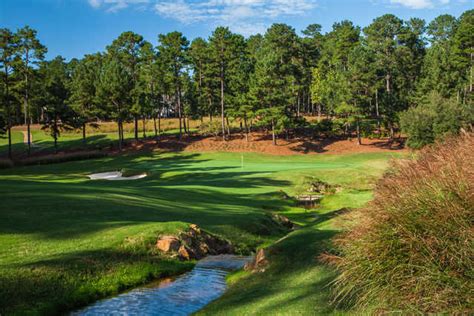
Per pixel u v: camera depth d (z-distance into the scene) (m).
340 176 41.00
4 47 63.34
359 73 70.62
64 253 13.43
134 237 15.25
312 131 79.00
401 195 6.25
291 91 72.81
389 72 89.31
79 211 18.94
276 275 10.99
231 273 13.07
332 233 12.98
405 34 89.81
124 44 85.94
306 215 28.05
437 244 5.61
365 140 73.44
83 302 11.28
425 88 75.69
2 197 20.89
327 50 108.62
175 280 12.96
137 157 65.19
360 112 71.50
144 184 38.44
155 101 84.00
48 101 71.94
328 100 80.94
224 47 77.00
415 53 95.94
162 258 14.52
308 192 35.25
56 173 52.03
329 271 10.01
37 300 10.73
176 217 20.16
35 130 96.50
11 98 67.38
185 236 16.12
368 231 6.40
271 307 8.73
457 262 5.43
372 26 90.94
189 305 10.69
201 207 24.66
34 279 11.50
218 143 71.75
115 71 72.81
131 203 22.39
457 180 5.86
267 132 79.00
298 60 93.25
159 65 78.00
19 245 13.87
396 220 6.03
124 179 45.28
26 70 66.75
